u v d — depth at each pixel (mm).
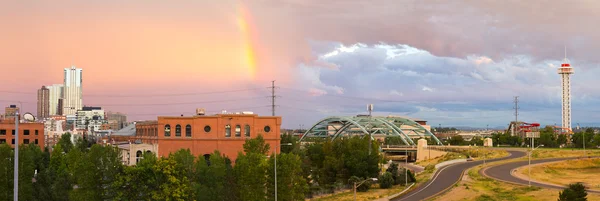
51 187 94625
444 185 131500
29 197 90000
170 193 87250
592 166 173000
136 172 87562
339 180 140375
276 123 144125
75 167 89750
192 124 141875
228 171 96688
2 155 88875
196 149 141375
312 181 145375
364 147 148750
